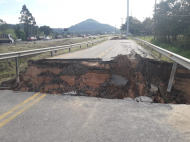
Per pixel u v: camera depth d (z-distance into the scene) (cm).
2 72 972
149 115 393
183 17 1653
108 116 392
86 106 453
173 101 535
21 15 5866
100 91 588
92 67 658
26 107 455
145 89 581
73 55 1161
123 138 309
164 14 1878
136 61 689
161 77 643
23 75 791
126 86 589
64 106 456
